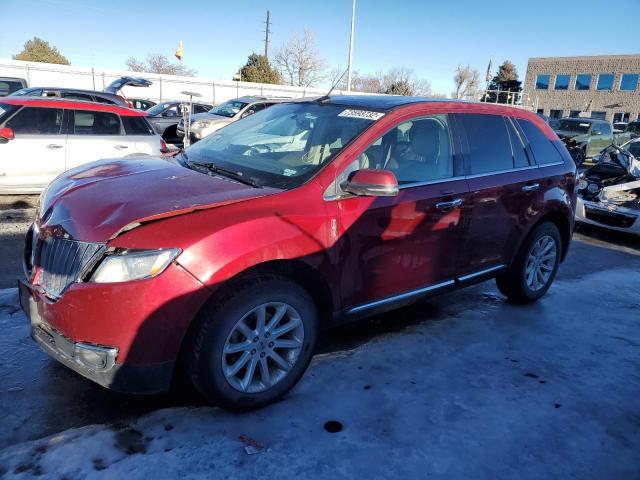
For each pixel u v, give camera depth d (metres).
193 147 4.14
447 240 3.76
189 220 2.62
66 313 2.53
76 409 2.88
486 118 4.23
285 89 36.44
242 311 2.72
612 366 3.72
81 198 2.94
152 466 2.43
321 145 3.39
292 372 3.04
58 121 7.96
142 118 8.78
